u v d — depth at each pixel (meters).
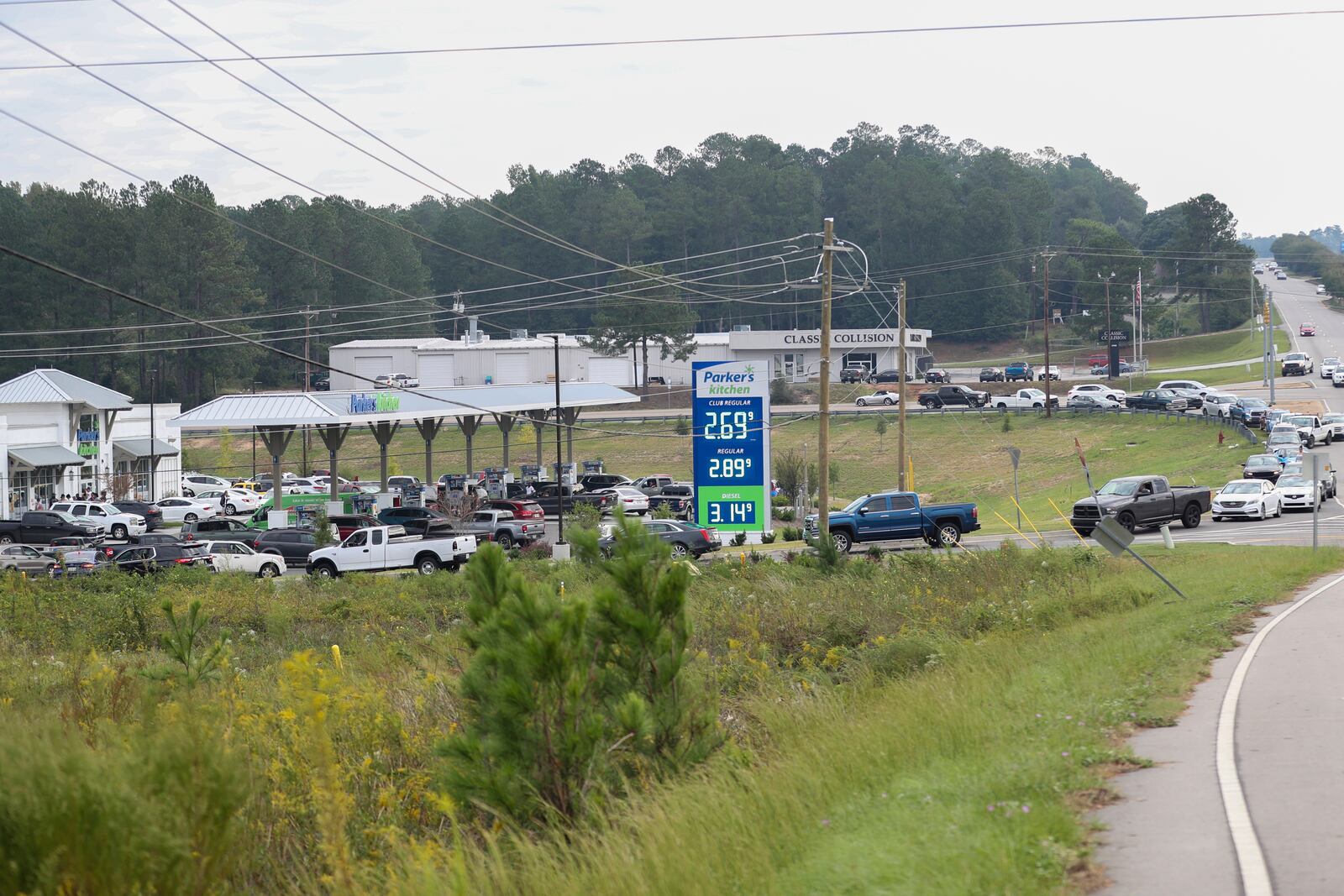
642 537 17.80
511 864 14.34
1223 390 174.38
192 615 26.02
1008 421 151.12
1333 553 52.91
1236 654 26.59
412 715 22.45
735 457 81.50
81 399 119.62
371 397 103.88
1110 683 22.67
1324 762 16.20
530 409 123.12
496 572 17.12
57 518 95.44
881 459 147.38
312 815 15.96
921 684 23.67
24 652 39.09
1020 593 43.31
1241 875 11.64
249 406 99.06
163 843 11.68
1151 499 74.44
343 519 90.69
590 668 16.59
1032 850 12.27
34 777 11.60
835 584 48.44
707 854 12.88
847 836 13.49
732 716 24.94
